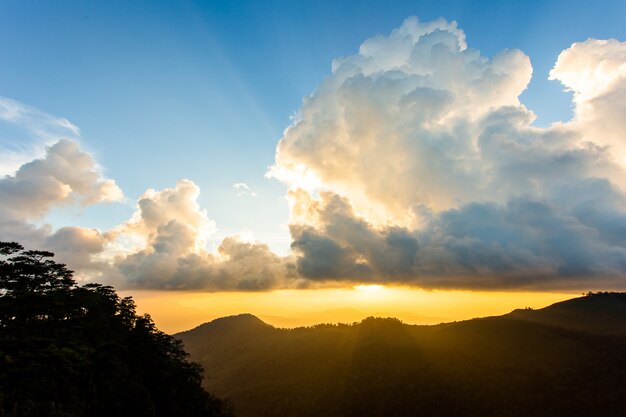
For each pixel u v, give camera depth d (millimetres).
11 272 77188
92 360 69625
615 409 158250
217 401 122562
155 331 112188
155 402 87812
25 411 52562
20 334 71625
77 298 84375
